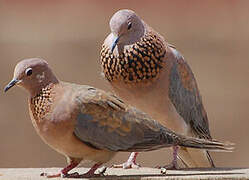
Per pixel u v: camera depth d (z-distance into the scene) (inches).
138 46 514.3
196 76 1131.9
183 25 1369.3
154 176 444.1
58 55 1214.9
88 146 434.9
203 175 448.1
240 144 989.2
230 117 1040.8
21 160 947.3
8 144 965.2
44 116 429.1
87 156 439.5
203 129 557.3
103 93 439.8
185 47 1244.5
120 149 439.2
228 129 1020.5
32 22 1384.1
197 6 1411.2
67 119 426.3
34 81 433.1
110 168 506.3
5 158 947.3
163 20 1402.6
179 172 468.8
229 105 1064.8
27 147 960.3
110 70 522.3
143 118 441.4
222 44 1251.2
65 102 428.8
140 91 520.1
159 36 523.2
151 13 1428.4
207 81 1121.4
